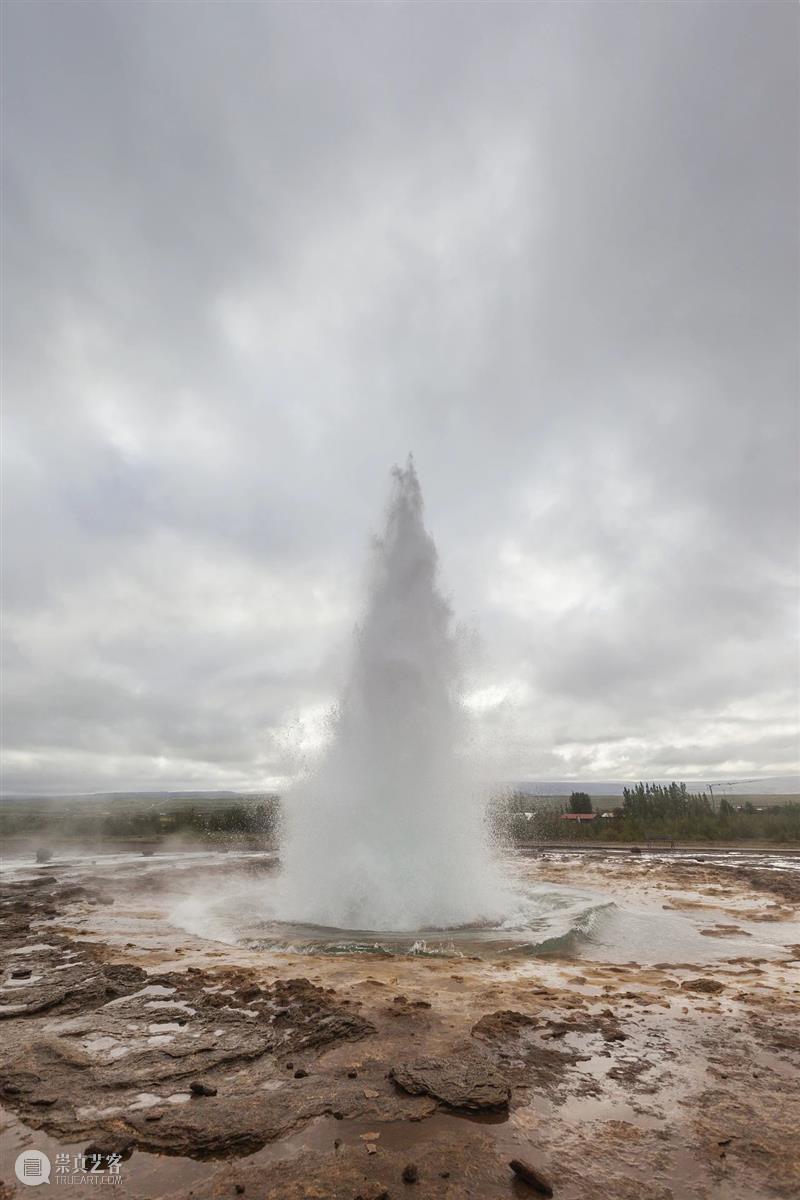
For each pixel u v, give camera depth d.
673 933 15.03
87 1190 4.88
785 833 46.16
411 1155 5.29
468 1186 4.86
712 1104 6.18
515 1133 5.64
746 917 17.06
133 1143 5.51
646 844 45.75
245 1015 8.84
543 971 11.27
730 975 11.14
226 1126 5.73
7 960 12.53
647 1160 5.21
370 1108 6.07
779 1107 6.12
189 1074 6.87
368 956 12.45
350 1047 7.60
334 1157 5.27
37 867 31.98
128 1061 7.23
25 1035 8.15
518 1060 7.21
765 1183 4.89
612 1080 6.72
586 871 28.20
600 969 11.52
